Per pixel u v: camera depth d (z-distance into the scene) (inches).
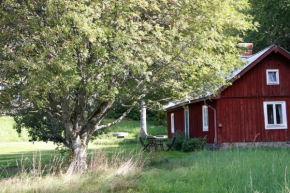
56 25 357.1
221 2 423.5
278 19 1066.7
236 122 761.6
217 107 757.3
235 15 451.5
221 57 470.9
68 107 443.5
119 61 348.2
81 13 341.4
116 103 487.5
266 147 720.3
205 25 408.8
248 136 762.2
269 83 783.1
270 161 400.5
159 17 421.4
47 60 344.5
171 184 336.8
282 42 1131.3
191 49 401.4
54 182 350.9
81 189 333.4
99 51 340.8
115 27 380.2
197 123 890.7
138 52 377.4
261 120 771.4
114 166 415.5
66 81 336.5
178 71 428.5
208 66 462.9
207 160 443.5
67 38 359.3
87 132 468.8
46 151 896.9
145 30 398.6
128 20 400.2
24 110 453.4
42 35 350.9
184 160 499.5
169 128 1185.4
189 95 472.1
